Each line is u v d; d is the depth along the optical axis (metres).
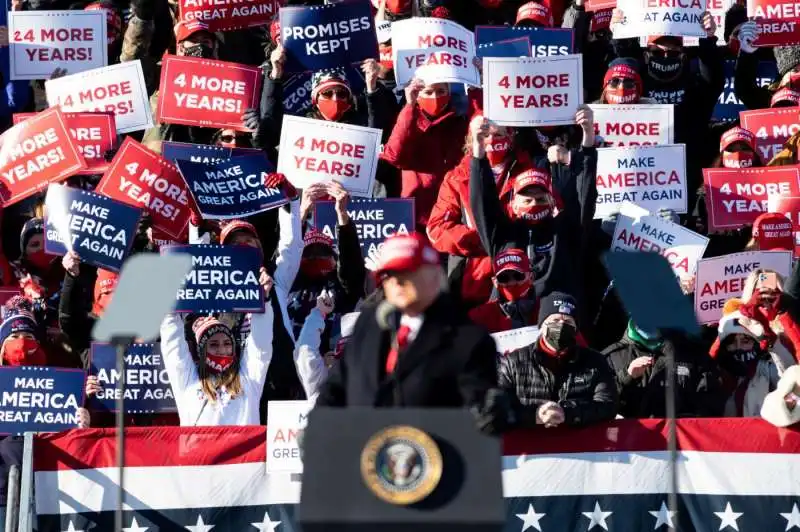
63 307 33.69
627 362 31.44
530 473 28.80
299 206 35.16
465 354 19.19
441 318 19.42
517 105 37.72
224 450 28.95
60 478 28.55
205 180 35.34
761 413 29.27
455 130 39.06
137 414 32.25
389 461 17.58
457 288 35.34
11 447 30.06
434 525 17.39
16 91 44.28
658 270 19.58
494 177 35.34
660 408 30.80
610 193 38.31
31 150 37.34
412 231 36.47
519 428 28.81
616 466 28.81
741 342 32.06
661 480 28.84
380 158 39.38
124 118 39.62
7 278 38.47
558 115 37.69
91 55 41.97
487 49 40.94
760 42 43.50
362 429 17.72
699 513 28.88
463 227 35.56
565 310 29.27
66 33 41.94
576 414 28.48
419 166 38.94
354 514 17.44
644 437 28.91
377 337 19.53
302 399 31.94
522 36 41.50
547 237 34.31
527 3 44.53
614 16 42.00
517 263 32.88
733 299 32.66
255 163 35.59
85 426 30.92
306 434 17.75
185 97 39.53
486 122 33.97
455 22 41.59
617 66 40.78
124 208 33.81
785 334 31.47
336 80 38.91
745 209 38.34
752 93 43.88
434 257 19.45
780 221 37.25
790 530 28.81
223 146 38.16
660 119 39.59
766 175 38.44
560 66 37.66
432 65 39.12
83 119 38.78
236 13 42.44
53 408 31.00
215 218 34.94
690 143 42.31
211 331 31.03
